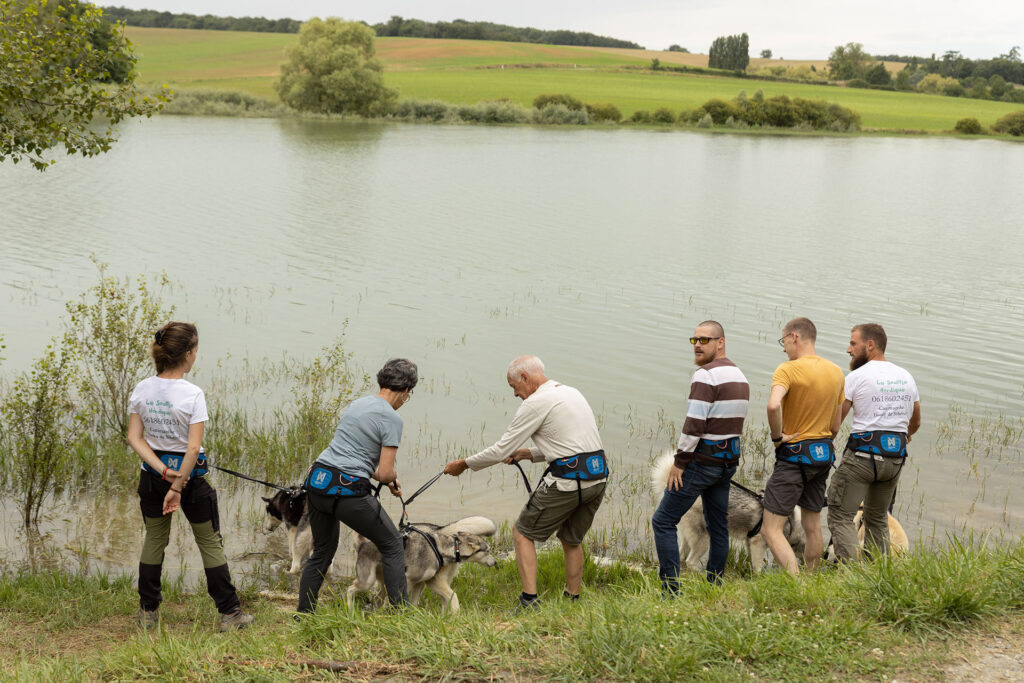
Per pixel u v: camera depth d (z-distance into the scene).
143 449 5.51
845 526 6.35
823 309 18.44
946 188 44.41
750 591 4.74
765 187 43.19
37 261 21.34
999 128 95.94
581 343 15.71
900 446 6.18
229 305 17.92
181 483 5.42
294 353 14.71
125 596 6.31
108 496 8.95
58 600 6.10
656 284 20.91
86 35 8.29
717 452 5.88
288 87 85.06
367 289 19.78
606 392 12.97
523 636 4.31
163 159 46.97
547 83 118.44
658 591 5.23
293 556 7.32
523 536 5.73
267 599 6.64
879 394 6.20
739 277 21.88
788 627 4.24
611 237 27.70
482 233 27.92
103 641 5.48
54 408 8.61
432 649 4.23
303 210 31.45
